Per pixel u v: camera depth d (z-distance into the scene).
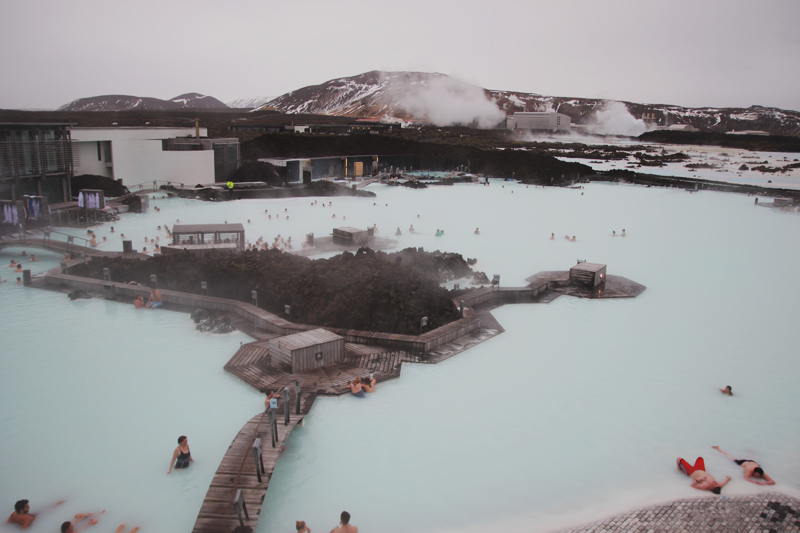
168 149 69.62
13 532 10.96
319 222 51.31
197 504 12.02
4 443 14.21
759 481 13.30
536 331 24.11
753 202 70.31
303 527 10.69
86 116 167.25
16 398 16.69
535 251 40.81
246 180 73.88
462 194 75.94
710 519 11.81
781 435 15.65
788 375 19.95
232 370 18.52
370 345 21.39
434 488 12.88
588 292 30.20
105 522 11.34
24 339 21.45
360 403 16.89
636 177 91.50
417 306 23.53
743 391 18.52
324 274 26.52
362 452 14.28
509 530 11.48
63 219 45.84
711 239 46.62
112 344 21.08
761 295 30.53
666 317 26.44
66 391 17.19
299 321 23.86
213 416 15.80
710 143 179.50
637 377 19.47
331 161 87.19
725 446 15.02
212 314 23.50
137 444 14.31
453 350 21.23
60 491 12.34
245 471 12.52
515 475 13.45
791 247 43.69
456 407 16.88
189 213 53.75
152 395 17.05
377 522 11.65
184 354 20.25
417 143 107.50
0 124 42.16
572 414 16.64
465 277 32.72
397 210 60.00
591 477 13.44
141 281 28.62
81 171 59.34
